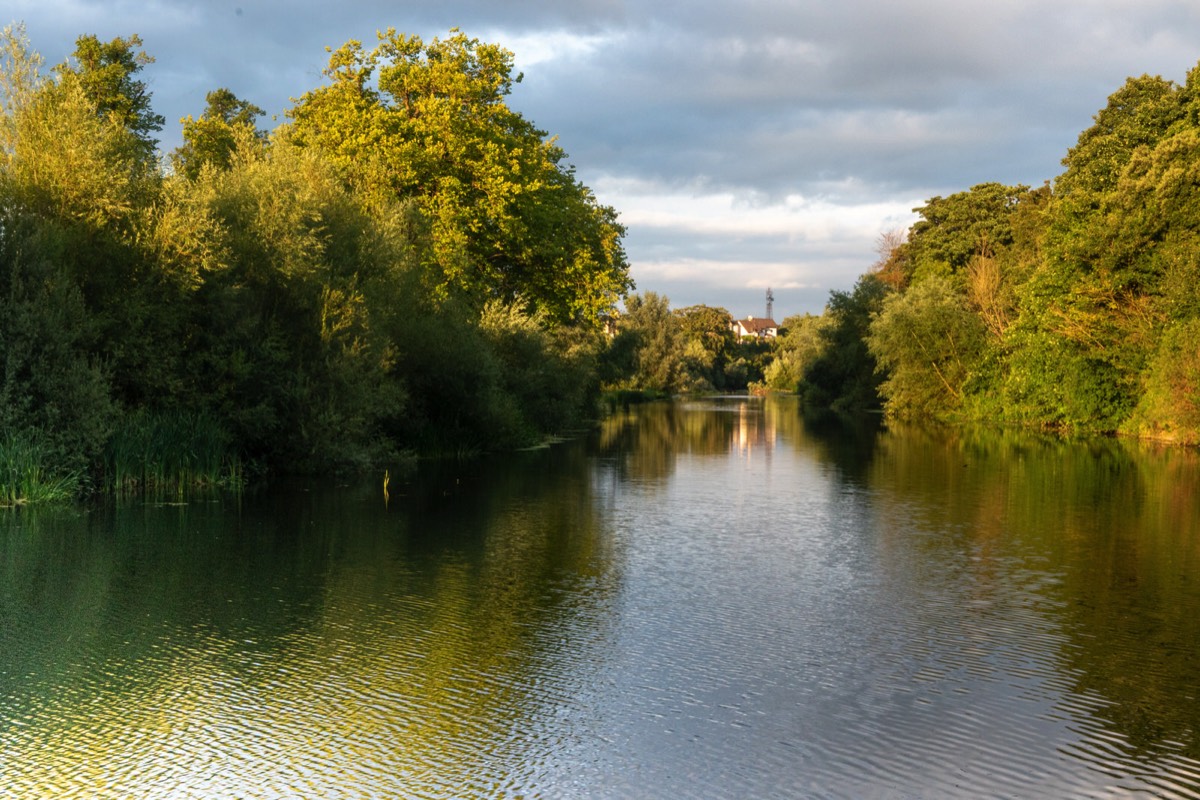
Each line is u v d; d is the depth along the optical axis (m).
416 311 33.12
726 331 163.75
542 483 26.38
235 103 55.84
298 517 19.62
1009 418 56.72
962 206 77.38
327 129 37.97
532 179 41.72
